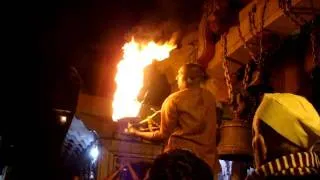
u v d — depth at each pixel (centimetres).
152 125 434
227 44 518
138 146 448
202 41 551
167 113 391
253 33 468
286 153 232
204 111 384
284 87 487
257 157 246
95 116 459
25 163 772
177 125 388
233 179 540
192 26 603
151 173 205
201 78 406
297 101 242
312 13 416
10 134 810
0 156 796
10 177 787
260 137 244
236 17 514
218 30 527
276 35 461
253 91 479
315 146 245
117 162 440
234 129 454
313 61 427
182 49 598
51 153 749
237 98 489
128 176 432
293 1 418
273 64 503
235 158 469
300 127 232
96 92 541
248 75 493
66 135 577
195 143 374
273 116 238
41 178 760
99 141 450
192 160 204
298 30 458
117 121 441
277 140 237
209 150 377
